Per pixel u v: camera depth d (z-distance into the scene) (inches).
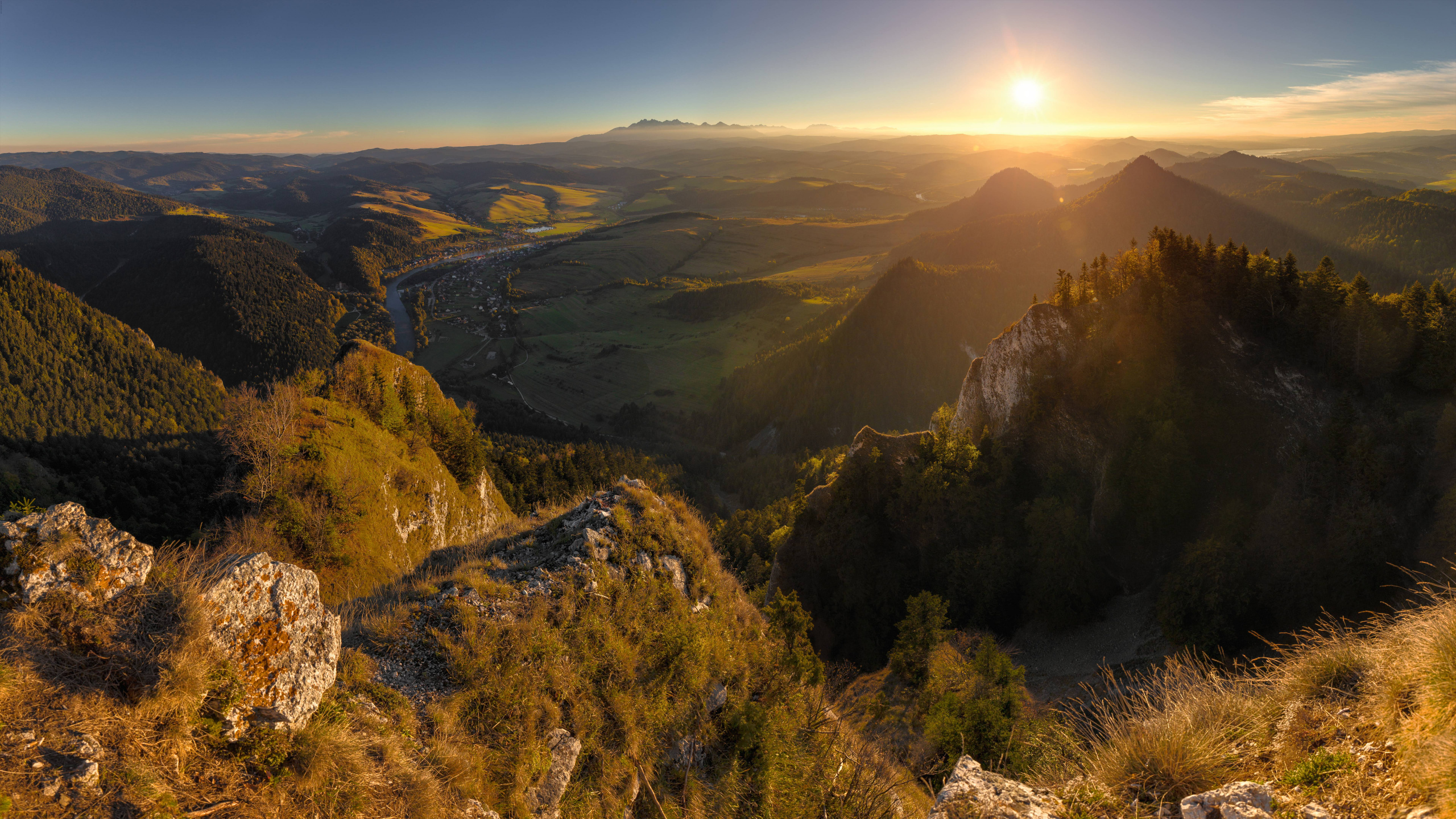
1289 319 2150.6
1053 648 1973.4
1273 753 275.7
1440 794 202.4
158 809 275.1
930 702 1359.5
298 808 331.0
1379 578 1578.5
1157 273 2396.7
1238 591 1695.4
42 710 275.7
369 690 455.8
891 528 2407.7
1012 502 2327.8
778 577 2502.5
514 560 742.5
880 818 605.6
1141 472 2038.6
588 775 523.2
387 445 1948.8
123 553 332.2
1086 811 274.1
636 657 646.5
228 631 348.8
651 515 874.8
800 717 729.0
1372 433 1772.9
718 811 560.1
